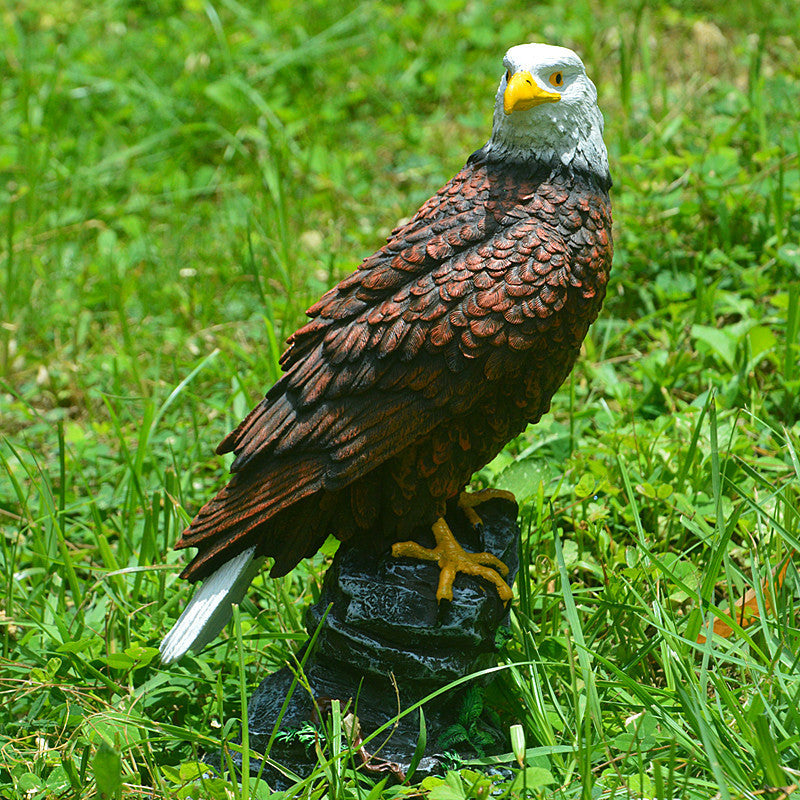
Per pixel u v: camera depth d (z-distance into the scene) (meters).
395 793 4.99
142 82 12.79
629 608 5.54
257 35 13.44
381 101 12.38
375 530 5.39
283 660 5.74
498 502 5.91
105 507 7.56
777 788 4.44
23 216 11.05
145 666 5.81
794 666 5.08
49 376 9.05
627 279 9.02
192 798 5.05
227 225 10.66
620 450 7.16
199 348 9.19
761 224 8.98
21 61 13.29
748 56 11.93
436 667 5.14
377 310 4.93
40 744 5.46
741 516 6.38
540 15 13.29
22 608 6.41
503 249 4.92
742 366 7.61
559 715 5.21
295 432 4.99
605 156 5.34
